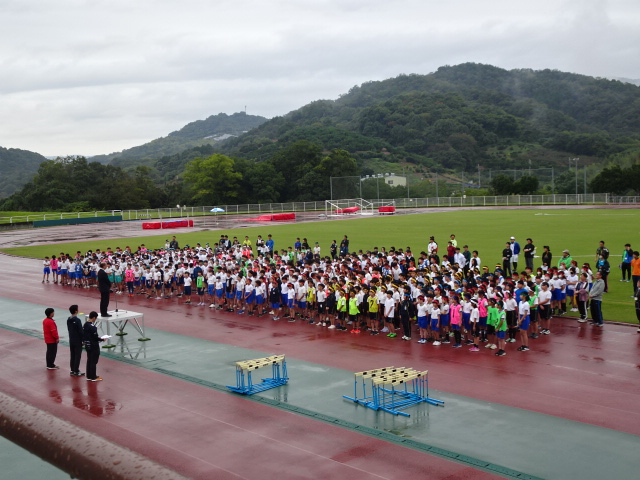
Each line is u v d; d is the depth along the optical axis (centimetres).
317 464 1162
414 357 1917
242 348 2123
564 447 1204
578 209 8438
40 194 12725
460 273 2603
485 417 1379
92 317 1814
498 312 1894
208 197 12738
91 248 5519
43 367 1939
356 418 1405
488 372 1722
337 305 2345
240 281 2761
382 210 9194
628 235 4778
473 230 5706
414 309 2280
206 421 1415
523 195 10731
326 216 8906
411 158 18000
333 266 2922
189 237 6144
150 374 1831
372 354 1977
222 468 1153
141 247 3997
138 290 3491
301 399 1556
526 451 1191
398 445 1241
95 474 498
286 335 2305
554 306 2422
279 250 4753
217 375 1803
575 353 1880
